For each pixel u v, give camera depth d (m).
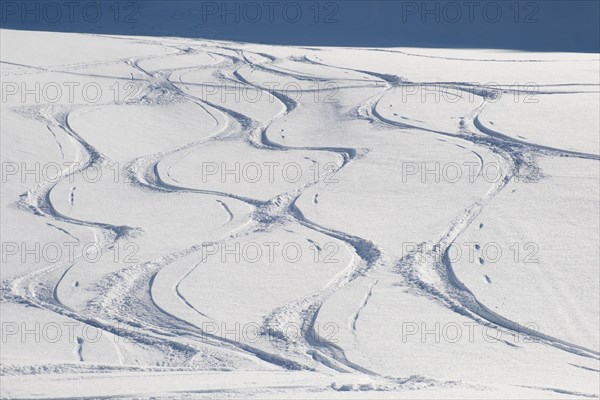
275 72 33.81
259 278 15.59
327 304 14.29
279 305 14.38
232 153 24.17
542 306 14.06
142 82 32.06
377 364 11.92
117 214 19.56
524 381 10.89
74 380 7.70
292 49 40.75
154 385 7.28
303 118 27.34
